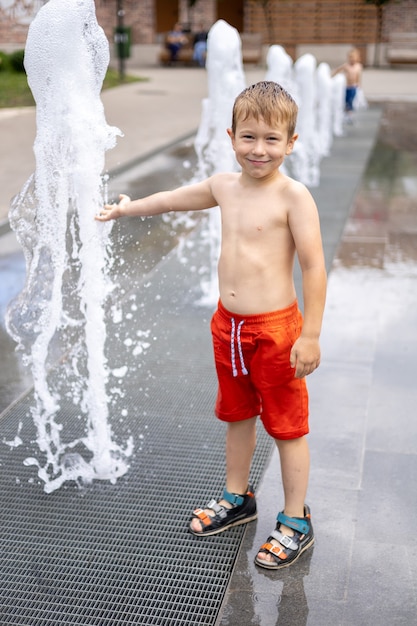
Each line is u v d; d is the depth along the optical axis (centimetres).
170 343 439
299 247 234
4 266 567
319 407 364
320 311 235
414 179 907
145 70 2631
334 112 1316
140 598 245
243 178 245
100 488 305
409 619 233
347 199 801
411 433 341
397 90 2073
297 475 258
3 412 362
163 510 292
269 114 225
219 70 619
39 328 325
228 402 261
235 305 243
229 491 278
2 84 1812
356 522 279
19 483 309
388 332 453
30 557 265
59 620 237
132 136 1191
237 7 3288
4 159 981
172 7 3350
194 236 642
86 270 312
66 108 290
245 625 233
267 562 255
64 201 299
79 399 372
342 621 233
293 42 2981
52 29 281
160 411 367
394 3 2872
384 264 580
